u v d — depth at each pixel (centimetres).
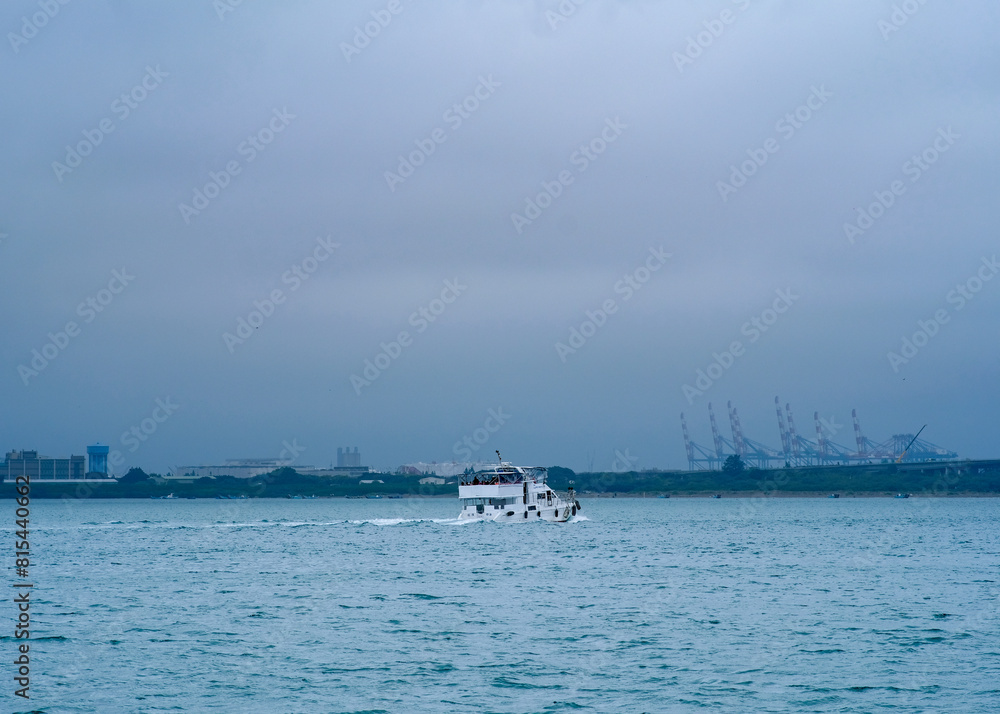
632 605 5822
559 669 4112
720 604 5862
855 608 5688
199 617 5425
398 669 4116
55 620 5341
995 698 3656
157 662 4259
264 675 4022
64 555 9612
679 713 3481
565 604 5875
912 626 5056
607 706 3569
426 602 5969
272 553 9688
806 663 4203
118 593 6475
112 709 3547
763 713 3484
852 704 3584
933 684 3856
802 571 7769
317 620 5303
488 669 4116
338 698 3681
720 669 4103
